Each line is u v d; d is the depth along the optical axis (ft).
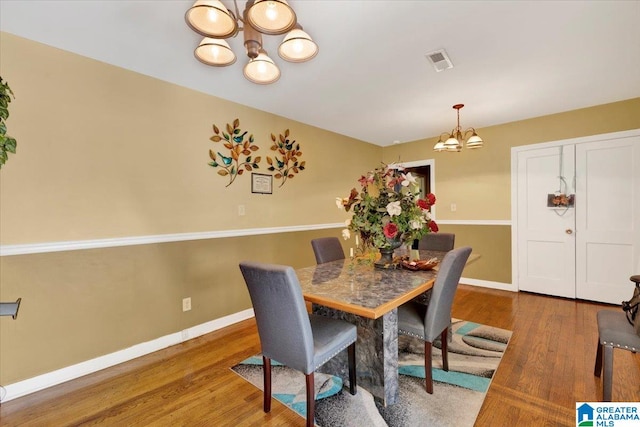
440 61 7.46
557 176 11.87
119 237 7.48
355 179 15.62
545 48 6.89
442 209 15.15
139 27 5.99
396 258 7.79
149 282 8.00
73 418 5.40
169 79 8.34
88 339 6.95
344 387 6.11
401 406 5.52
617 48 6.91
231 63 5.96
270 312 4.93
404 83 8.75
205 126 9.32
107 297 7.26
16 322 6.08
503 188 13.24
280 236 11.68
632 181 10.43
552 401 5.57
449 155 14.87
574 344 7.82
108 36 6.27
